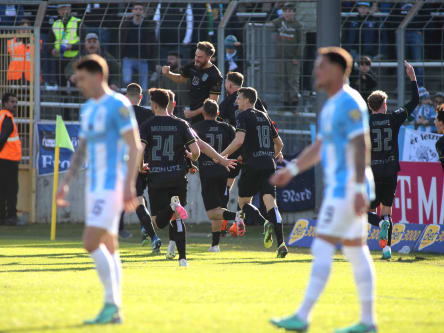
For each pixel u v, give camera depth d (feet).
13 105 185.78
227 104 145.59
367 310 54.29
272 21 180.34
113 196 56.18
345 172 53.47
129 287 80.07
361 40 181.47
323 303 70.69
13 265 105.91
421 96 182.60
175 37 185.68
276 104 181.98
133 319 58.18
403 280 91.81
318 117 146.51
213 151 112.47
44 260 113.91
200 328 53.78
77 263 109.29
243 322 57.06
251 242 154.61
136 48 186.91
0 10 193.47
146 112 130.93
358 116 53.01
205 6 184.14
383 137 119.96
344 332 53.83
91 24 188.34
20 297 71.61
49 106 193.36
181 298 72.18
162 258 116.98
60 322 56.44
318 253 53.78
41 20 190.90
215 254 126.93
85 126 56.59
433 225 134.31
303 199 178.09
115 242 59.16
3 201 186.50
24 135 194.70
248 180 118.32
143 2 184.55
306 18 179.83
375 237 139.74
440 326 58.03
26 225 188.65
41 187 192.65
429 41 181.78
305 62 180.45
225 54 182.50
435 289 83.30
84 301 68.95
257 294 76.02
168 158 107.04
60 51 191.31
